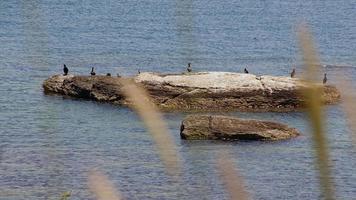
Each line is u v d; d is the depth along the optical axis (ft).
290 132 166.20
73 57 298.56
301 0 643.04
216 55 317.63
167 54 310.65
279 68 289.53
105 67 280.92
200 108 202.69
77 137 156.87
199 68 285.84
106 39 362.53
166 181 121.90
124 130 165.58
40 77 232.94
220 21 473.26
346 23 487.20
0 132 157.69
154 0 569.23
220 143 160.35
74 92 209.97
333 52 338.13
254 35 402.31
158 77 205.46
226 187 8.56
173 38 364.79
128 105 196.03
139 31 400.06
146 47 333.21
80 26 415.23
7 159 130.62
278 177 129.08
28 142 146.41
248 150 153.69
